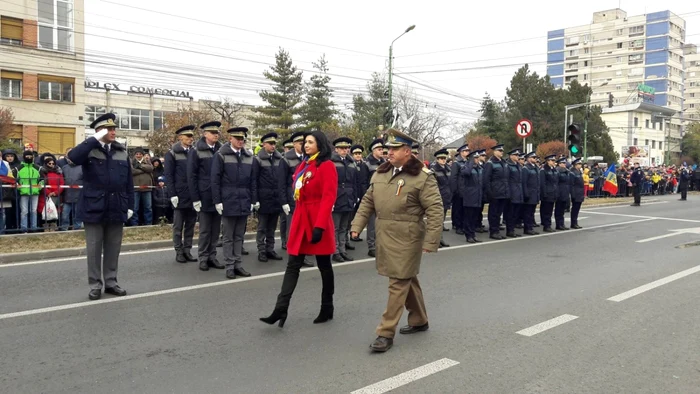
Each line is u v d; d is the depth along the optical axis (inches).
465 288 285.1
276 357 182.2
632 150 2386.8
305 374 167.8
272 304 248.5
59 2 1226.6
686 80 4343.0
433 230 189.5
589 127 1961.1
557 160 566.9
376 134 1750.7
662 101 3654.0
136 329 209.5
